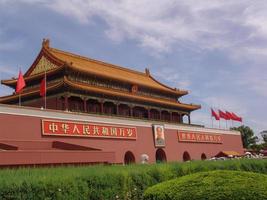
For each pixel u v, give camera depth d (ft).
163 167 99.09
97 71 257.55
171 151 266.16
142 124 243.60
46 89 225.15
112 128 217.77
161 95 315.58
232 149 348.38
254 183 54.03
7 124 163.94
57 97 227.61
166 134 264.72
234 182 54.29
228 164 127.85
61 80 223.10
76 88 226.17
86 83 246.47
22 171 77.25
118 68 311.06
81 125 197.77
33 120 175.01
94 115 207.41
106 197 77.66
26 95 240.53
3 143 156.35
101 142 207.92
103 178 78.54
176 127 277.44
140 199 86.07
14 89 265.34
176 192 56.44
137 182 87.61
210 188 54.08
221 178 55.83
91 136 202.18
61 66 230.48
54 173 74.33
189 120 333.42
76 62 264.93
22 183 63.16
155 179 93.40
